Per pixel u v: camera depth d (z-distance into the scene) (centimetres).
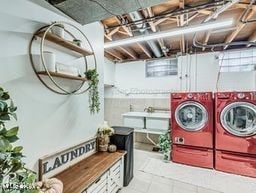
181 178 299
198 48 483
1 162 97
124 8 196
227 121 327
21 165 108
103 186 209
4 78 143
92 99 255
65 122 207
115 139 276
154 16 281
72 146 213
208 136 339
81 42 225
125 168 270
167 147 376
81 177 183
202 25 280
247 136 305
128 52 489
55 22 184
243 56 453
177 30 299
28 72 162
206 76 479
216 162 332
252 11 258
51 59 173
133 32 359
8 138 99
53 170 185
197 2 258
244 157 308
